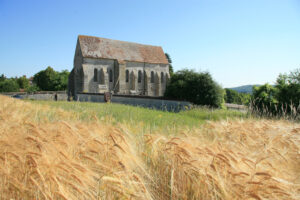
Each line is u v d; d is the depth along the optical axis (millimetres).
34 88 65062
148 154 2559
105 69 43469
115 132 2756
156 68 50906
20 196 1807
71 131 2990
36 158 1970
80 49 43000
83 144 2486
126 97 25109
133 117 8844
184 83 29172
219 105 27656
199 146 2768
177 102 19125
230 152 2398
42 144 2270
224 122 5258
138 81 48688
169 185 2117
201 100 27469
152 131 4336
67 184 1731
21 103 7895
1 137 2695
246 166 2258
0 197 1790
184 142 2713
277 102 13961
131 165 2164
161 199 2035
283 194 1774
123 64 44500
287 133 3924
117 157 2148
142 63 48719
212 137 4020
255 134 4074
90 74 42188
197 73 29188
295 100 14258
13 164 2031
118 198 1736
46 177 1750
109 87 44844
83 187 1744
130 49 49156
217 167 2068
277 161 2529
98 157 2340
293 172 2369
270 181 1871
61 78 69688
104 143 2447
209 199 1937
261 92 15836
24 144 2398
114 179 1691
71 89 46719
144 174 2141
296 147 3182
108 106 13328
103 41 46531
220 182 1912
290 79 15258
